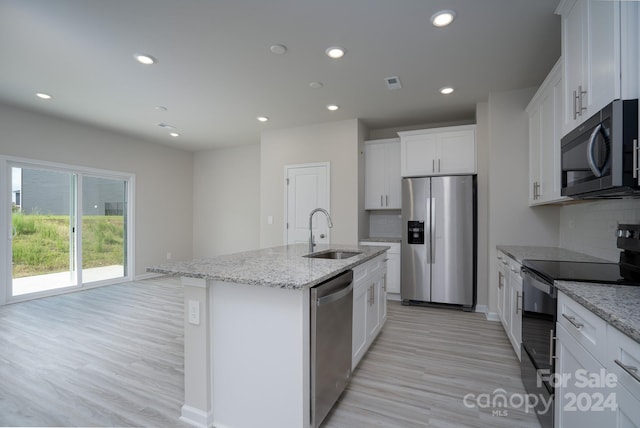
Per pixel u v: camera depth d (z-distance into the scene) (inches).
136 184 221.8
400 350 106.7
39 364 96.0
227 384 68.0
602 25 58.3
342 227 177.5
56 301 167.3
